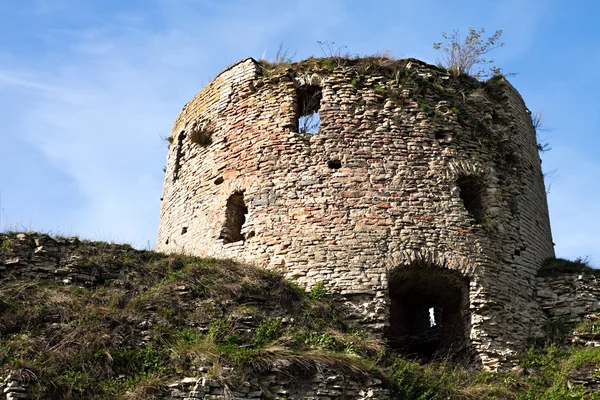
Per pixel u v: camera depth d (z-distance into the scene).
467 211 17.55
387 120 18.28
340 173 17.53
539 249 18.81
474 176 18.16
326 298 16.06
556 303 17.44
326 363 13.09
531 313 17.30
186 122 21.11
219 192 18.61
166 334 13.60
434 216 17.20
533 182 19.81
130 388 12.17
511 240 17.89
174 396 12.03
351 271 16.38
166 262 15.95
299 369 12.98
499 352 16.00
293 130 18.44
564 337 16.59
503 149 19.09
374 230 16.83
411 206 17.23
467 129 18.78
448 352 16.69
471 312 16.39
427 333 17.89
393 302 18.19
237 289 15.09
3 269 14.66
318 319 15.14
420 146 18.06
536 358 15.89
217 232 18.12
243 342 13.68
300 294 15.79
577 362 15.19
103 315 13.66
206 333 13.88
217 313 14.37
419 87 19.00
